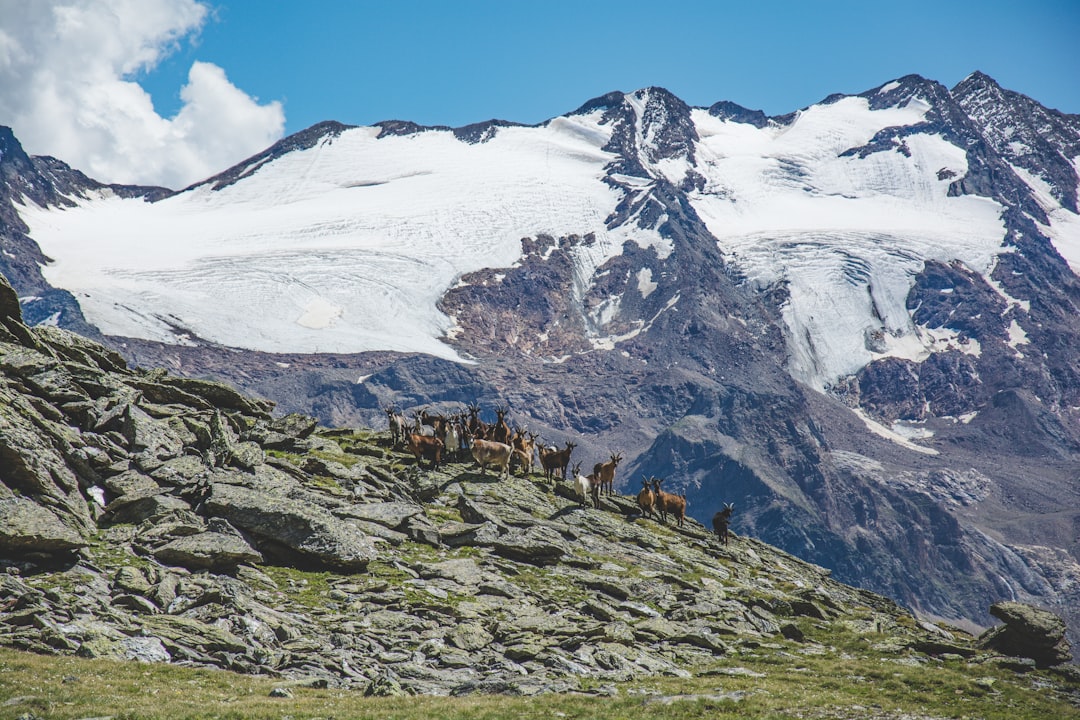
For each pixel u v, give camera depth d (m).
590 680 27.61
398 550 38.00
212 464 38.25
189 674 23.52
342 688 24.41
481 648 29.44
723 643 34.38
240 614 27.73
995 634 37.44
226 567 31.52
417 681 25.72
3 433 30.48
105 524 32.06
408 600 32.06
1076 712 28.31
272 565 33.41
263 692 22.92
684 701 25.14
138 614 26.58
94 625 24.92
